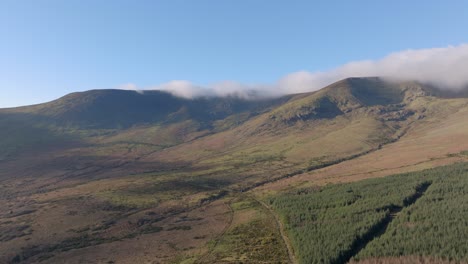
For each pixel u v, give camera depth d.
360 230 97.25
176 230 123.31
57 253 104.12
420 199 116.81
